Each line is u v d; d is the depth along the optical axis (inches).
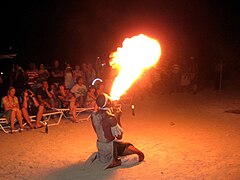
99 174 211.3
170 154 247.4
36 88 406.0
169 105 461.4
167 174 208.5
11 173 219.6
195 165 223.5
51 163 236.7
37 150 267.9
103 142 223.3
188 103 475.5
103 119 217.6
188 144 272.7
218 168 217.5
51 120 376.5
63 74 478.6
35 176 213.2
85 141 290.0
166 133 310.2
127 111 423.5
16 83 429.7
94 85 403.2
